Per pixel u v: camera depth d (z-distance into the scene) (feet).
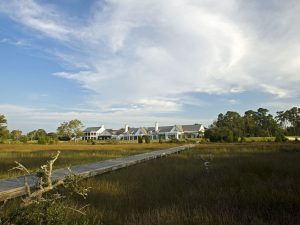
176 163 72.54
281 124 422.82
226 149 128.06
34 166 64.90
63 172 48.88
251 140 251.19
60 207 17.51
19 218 16.29
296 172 49.19
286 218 26.09
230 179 43.96
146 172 56.39
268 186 37.55
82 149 146.00
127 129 434.71
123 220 26.37
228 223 24.73
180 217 25.94
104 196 36.06
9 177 44.80
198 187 39.55
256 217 25.91
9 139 306.55
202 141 251.39
